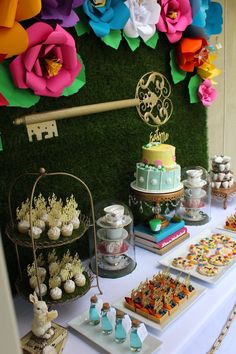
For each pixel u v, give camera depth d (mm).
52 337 866
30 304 1074
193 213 1611
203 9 1491
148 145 1389
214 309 1039
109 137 1333
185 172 1641
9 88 973
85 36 1171
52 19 985
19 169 1071
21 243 923
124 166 1419
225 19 1926
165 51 1504
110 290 1131
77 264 1062
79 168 1247
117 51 1295
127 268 1242
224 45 1969
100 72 1249
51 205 1049
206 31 1580
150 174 1288
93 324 970
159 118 1540
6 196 1053
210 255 1306
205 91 1705
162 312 971
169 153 1320
